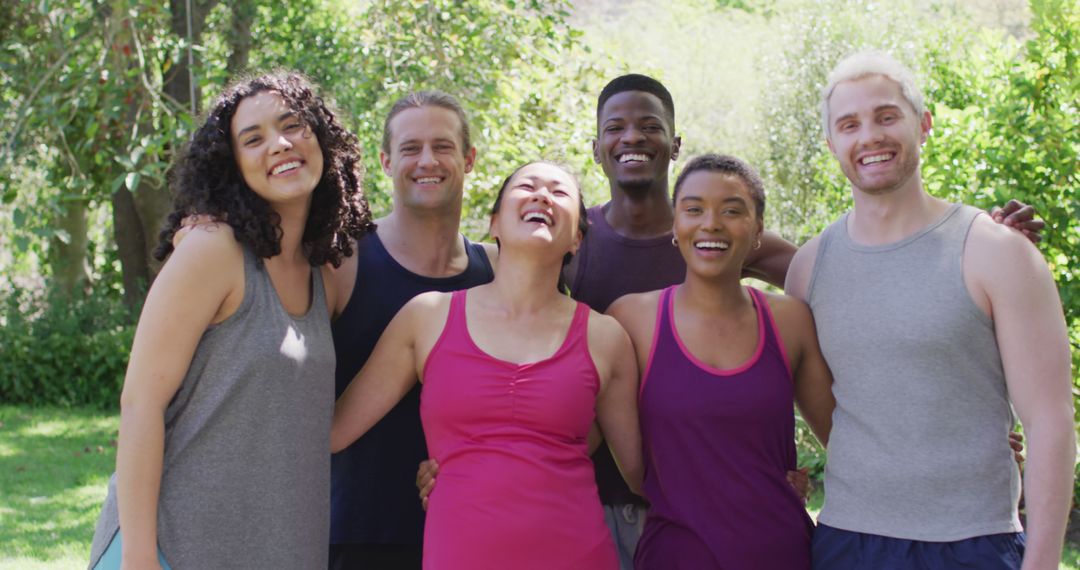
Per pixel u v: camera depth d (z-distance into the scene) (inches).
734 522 102.2
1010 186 223.0
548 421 98.8
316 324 100.9
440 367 102.2
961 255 97.7
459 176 120.5
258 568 92.6
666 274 129.5
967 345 96.3
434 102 121.3
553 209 104.7
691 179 108.2
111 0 323.0
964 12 690.8
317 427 97.7
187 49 365.7
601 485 123.3
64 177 402.3
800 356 109.3
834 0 590.9
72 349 433.1
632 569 122.7
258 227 94.7
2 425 385.7
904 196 102.3
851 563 98.2
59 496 283.0
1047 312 94.8
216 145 96.3
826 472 104.4
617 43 402.9
